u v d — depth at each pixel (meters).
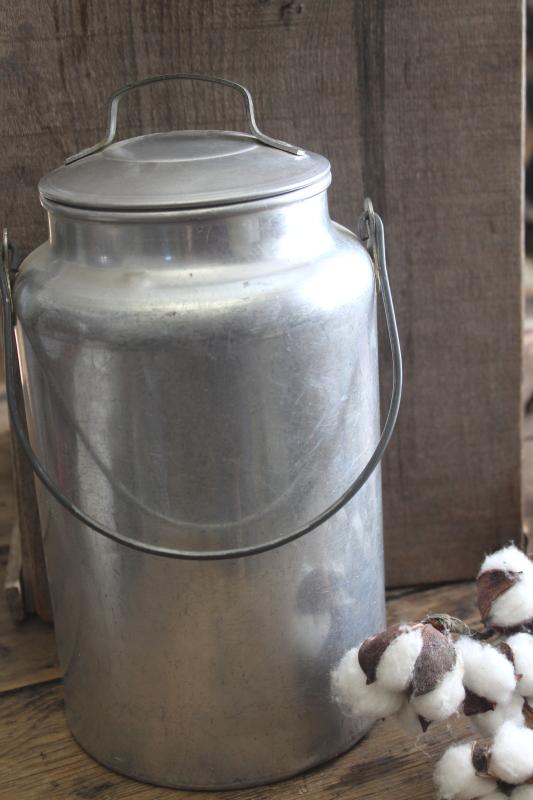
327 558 0.72
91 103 0.82
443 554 0.99
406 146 0.86
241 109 0.84
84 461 0.69
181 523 0.68
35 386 0.70
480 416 0.94
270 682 0.73
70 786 0.77
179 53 0.82
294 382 0.66
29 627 0.96
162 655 0.72
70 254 0.67
